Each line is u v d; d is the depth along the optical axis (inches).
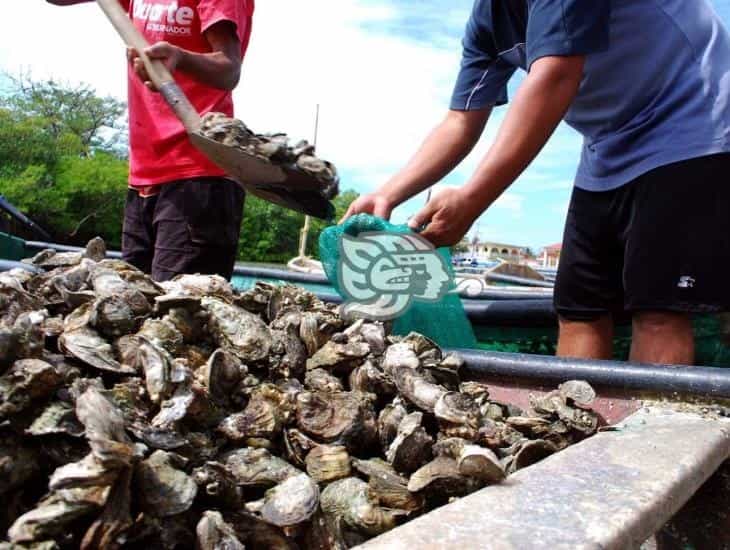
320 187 61.6
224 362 43.9
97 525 27.7
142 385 39.5
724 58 67.4
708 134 64.5
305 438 42.3
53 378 32.8
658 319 67.5
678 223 65.1
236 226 97.7
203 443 37.9
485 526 26.2
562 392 53.0
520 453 43.3
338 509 38.0
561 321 84.3
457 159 80.0
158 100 92.6
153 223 97.7
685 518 44.4
